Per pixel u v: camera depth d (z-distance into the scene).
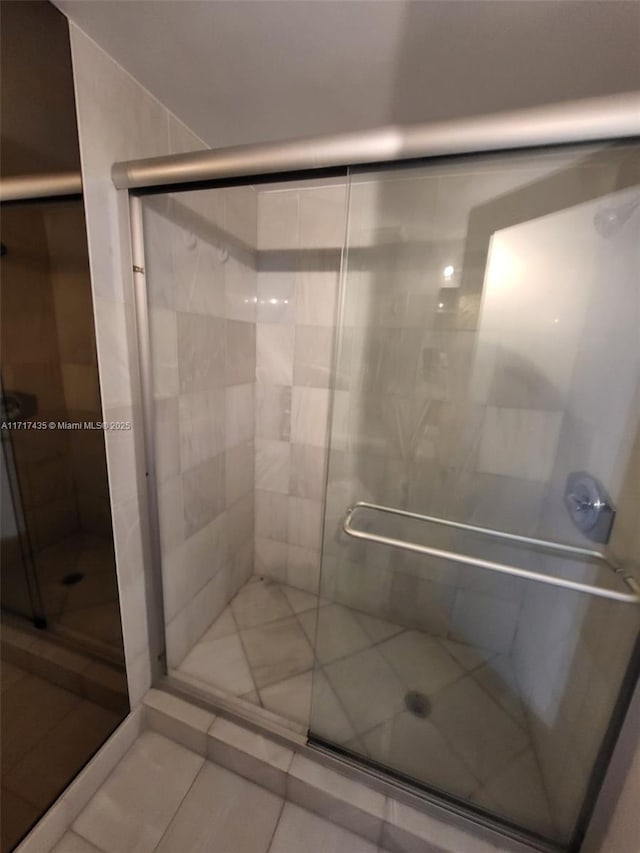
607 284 0.95
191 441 1.26
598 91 0.86
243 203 1.36
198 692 1.20
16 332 0.96
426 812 0.92
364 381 1.35
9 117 0.79
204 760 1.08
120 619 1.05
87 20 0.71
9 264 0.90
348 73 0.84
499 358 1.18
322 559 1.51
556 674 1.04
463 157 0.71
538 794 0.98
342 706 1.18
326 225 1.39
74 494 1.00
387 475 1.40
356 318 1.30
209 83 0.88
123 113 0.85
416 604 1.46
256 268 1.50
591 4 0.64
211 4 0.67
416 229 1.15
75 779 0.95
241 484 1.64
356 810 0.92
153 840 0.90
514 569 1.02
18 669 1.16
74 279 0.85
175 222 1.05
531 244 1.05
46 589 1.11
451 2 0.65
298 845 0.91
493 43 0.73
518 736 1.13
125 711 1.11
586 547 0.98
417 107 0.96
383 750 1.05
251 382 1.59
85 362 0.90
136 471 1.03
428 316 1.22
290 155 0.72
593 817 0.81
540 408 1.17
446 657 1.38
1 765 0.98
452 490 1.34
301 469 1.66
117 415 0.95
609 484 0.90
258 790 1.01
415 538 1.41
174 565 1.25
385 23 0.70
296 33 0.73
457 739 1.10
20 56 0.75
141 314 0.96
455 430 1.29
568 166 0.78
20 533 1.09
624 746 0.75
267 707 1.17
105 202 0.84
